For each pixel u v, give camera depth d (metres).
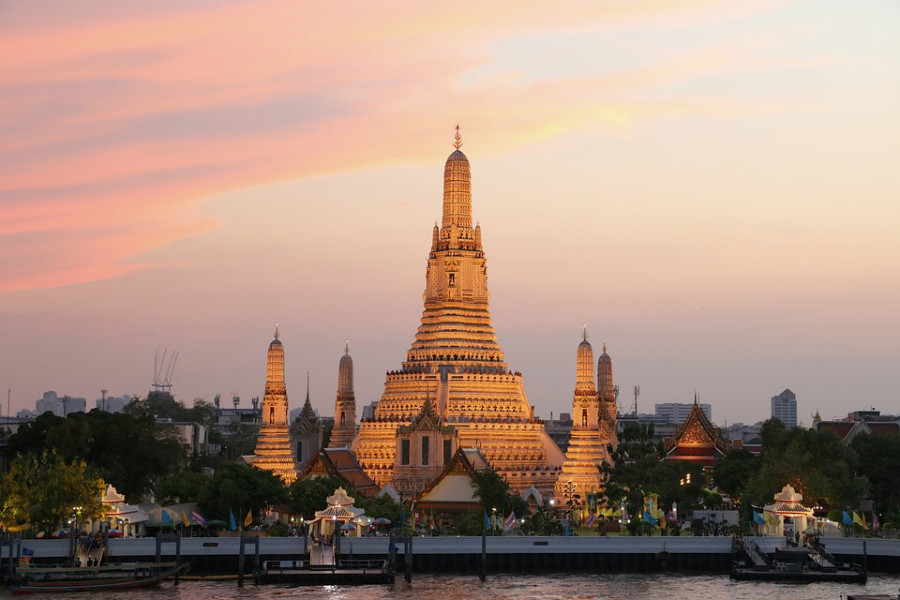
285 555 190.50
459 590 176.62
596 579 188.12
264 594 172.00
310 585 179.62
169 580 184.00
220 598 168.88
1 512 189.88
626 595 172.75
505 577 189.50
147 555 187.62
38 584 172.50
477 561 193.62
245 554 189.38
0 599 168.12
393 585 180.62
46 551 184.88
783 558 191.38
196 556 190.00
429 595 172.12
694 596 172.00
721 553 196.12
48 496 189.88
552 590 177.00
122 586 175.50
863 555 193.50
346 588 177.62
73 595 171.00
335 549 186.88
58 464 196.75
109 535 189.88
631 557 195.88
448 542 193.62
